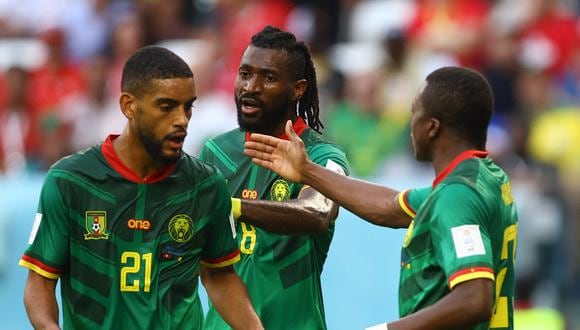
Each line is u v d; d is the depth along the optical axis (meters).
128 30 44.97
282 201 21.19
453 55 42.94
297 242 22.09
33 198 33.06
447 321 17.33
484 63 43.06
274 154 20.95
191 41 45.06
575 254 36.97
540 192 37.66
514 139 40.31
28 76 42.81
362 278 31.92
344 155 22.48
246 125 22.17
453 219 17.62
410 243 18.42
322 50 44.28
